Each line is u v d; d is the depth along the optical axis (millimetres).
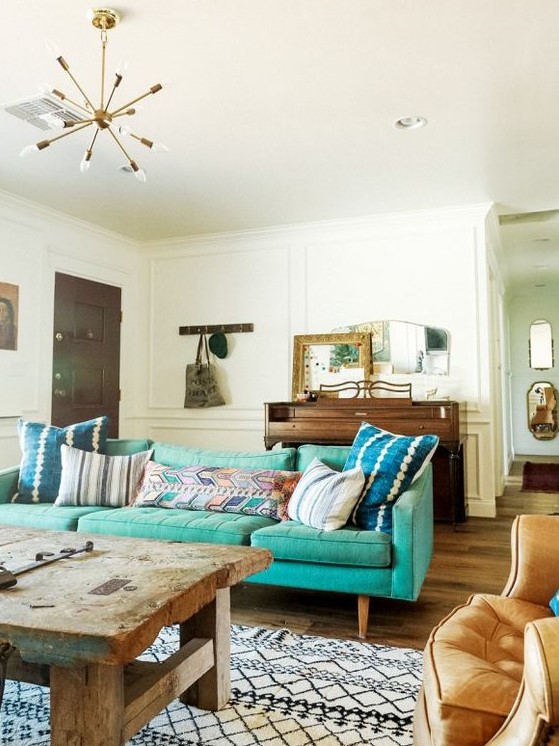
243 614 2629
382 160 3707
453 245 4762
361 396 4832
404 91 2863
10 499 3184
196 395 5414
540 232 5453
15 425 4371
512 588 1571
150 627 1299
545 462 8180
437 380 4758
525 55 2561
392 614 2600
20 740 1623
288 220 4996
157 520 2672
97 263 5246
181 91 2850
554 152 3590
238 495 2846
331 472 2707
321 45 2484
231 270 5461
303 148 3520
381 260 4973
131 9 2236
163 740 1627
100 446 3355
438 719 1050
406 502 2340
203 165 3773
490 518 4582
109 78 2721
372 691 1894
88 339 5129
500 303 6680
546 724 807
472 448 4691
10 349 4340
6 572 1530
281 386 5227
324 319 5129
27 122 3168
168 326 5668
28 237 4527
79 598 1417
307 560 2387
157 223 5055
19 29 2357
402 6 2242
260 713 1769
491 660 1310
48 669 1501
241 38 2428
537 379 9000
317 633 2400
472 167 3828
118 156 3623
